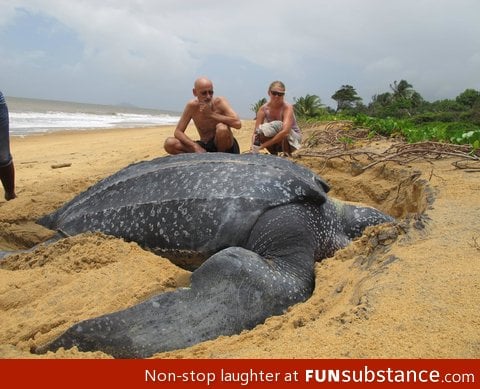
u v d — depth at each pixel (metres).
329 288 2.56
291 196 3.15
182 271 2.97
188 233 3.13
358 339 1.86
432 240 2.63
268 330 2.21
